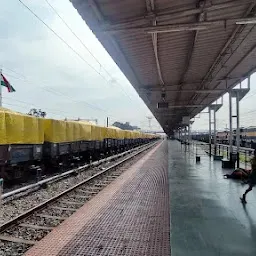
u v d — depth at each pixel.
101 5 6.16
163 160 21.91
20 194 9.80
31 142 11.88
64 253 4.71
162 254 4.59
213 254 4.02
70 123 16.30
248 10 6.75
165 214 6.92
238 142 15.04
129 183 11.76
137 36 8.09
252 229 5.12
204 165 16.59
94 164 18.97
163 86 15.72
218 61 11.12
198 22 6.68
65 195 9.75
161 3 6.22
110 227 5.98
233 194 8.30
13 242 5.49
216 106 24.34
